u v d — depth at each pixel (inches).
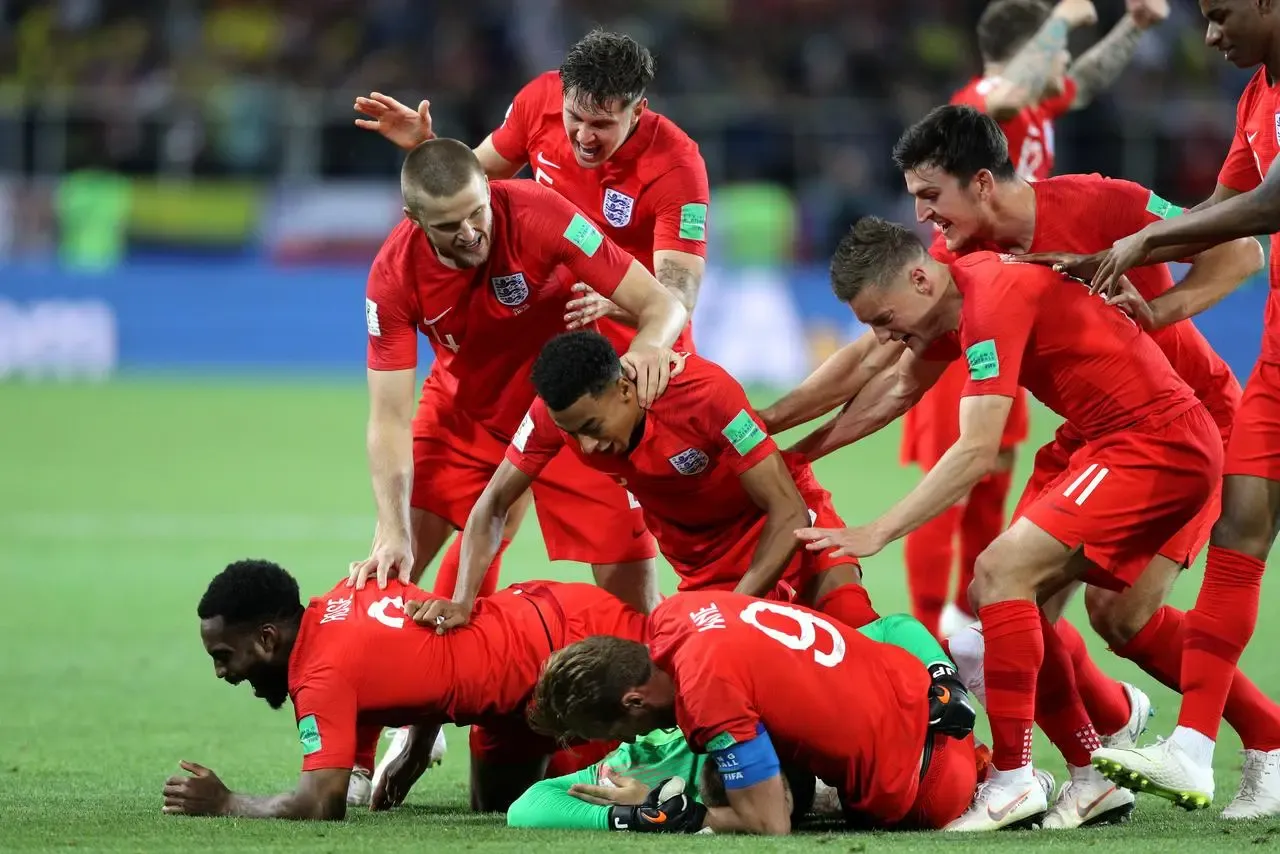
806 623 613.9
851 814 632.4
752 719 590.6
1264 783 676.7
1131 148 2647.6
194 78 3216.0
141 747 831.1
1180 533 705.0
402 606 651.5
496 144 898.1
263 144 2950.3
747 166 2896.2
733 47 3253.0
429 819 660.1
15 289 2947.8
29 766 776.9
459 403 813.2
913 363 728.3
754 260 2815.0
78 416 2485.2
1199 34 3026.6
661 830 605.9
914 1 3326.8
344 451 2197.3
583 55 780.0
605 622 666.8
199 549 1488.7
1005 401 652.7
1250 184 738.2
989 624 645.3
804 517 674.2
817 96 3176.7
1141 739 847.1
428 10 3289.9
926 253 673.0
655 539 817.5
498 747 689.6
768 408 751.1
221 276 2977.4
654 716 606.9
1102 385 662.5
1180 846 580.4
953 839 596.1
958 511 1011.3
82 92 3186.5
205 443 2250.2
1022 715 639.1
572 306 754.2
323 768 623.5
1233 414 778.2
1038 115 1053.2
